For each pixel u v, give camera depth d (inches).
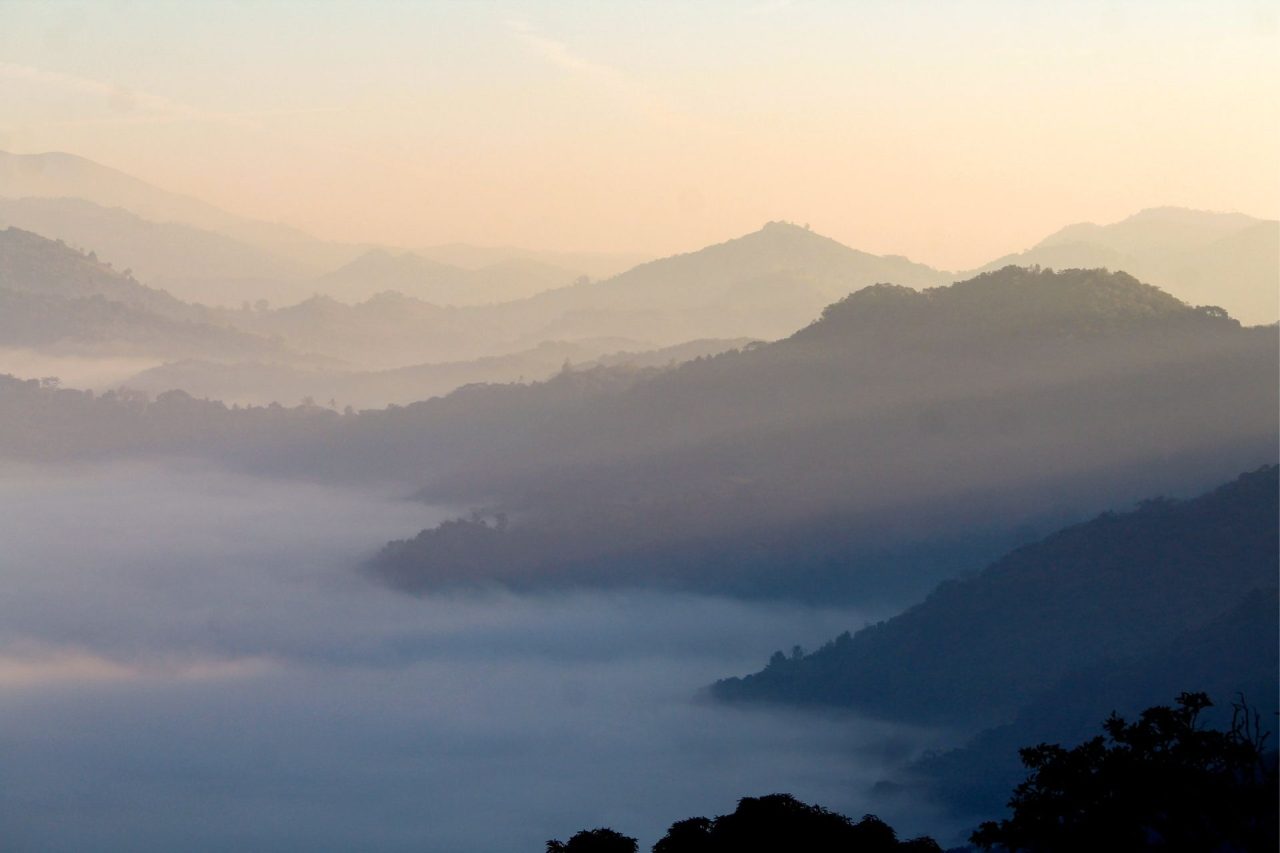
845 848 2117.4
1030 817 1937.7
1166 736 1905.8
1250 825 1824.6
